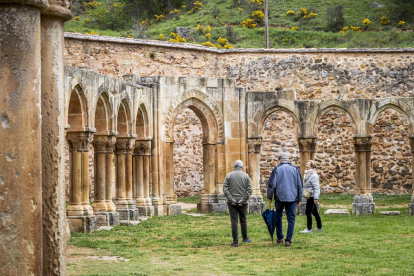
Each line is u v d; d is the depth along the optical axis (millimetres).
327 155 25688
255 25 41438
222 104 20609
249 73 25922
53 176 5434
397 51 25359
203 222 17078
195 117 26109
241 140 20547
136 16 48312
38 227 4961
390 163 25234
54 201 5422
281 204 12461
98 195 16516
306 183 14453
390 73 25453
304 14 42969
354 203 19219
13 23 4934
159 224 16594
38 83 5055
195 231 14852
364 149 19625
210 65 25953
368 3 44031
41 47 5430
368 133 19641
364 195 19297
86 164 15055
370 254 11164
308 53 25719
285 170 12359
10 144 4871
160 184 19609
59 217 5441
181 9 48406
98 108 16344
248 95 20562
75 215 14805
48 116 5445
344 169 25531
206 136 20547
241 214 12906
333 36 37656
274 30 39062
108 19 48250
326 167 25703
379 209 20422
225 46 35438
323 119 25781
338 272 9414
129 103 17766
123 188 17875
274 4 45812
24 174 4895
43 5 5109
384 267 9930
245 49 25953
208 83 20500
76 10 51562
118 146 17922
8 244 4816
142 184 19109
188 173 25984
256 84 25844
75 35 22375
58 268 5391
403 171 25125
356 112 19734
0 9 4934
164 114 19859
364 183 19453
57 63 5508
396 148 25203
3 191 4840
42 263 5090
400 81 25391
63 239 5477
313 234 14062
